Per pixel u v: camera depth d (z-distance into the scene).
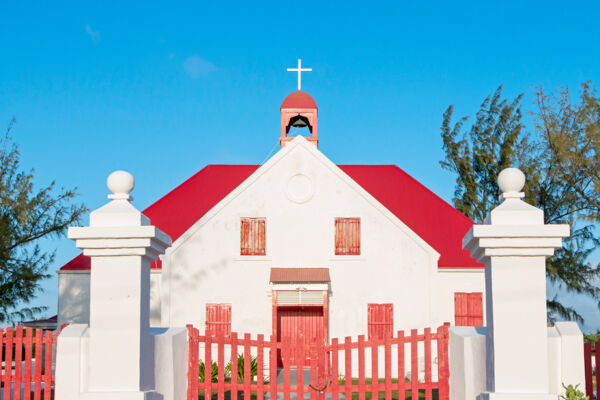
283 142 30.56
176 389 10.98
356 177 33.75
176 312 26.16
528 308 9.68
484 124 44.44
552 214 36.34
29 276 23.64
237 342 11.65
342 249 26.66
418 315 26.23
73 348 10.20
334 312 26.27
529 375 9.59
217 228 26.67
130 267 10.09
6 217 24.14
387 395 11.18
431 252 26.47
